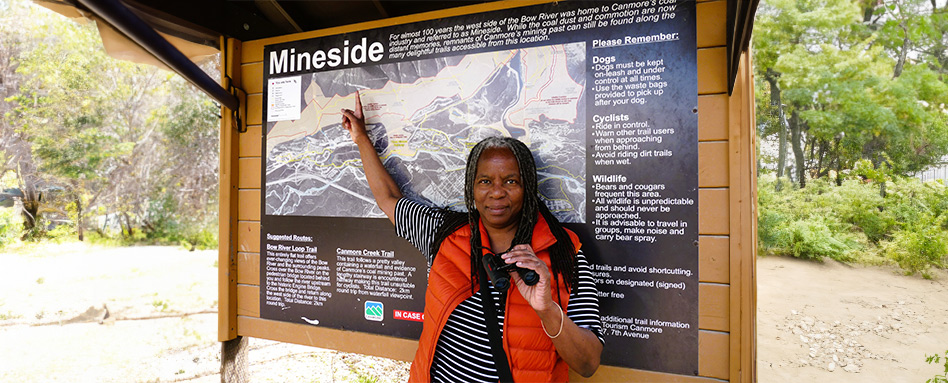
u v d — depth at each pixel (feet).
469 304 4.83
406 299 7.07
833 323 21.16
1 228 30.81
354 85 7.35
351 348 7.34
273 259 7.85
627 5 6.09
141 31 5.46
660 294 5.97
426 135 6.96
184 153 36.35
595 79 6.22
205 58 9.59
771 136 35.14
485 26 6.69
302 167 7.66
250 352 15.28
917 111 30.14
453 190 6.81
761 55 34.50
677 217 5.90
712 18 5.80
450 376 4.75
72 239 34.09
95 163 34.60
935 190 28.37
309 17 7.77
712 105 5.80
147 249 34.45
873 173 30.96
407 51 7.07
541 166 6.40
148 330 17.70
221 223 8.06
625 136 6.08
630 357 6.08
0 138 31.96
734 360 5.65
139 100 35.65
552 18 6.39
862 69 31.65
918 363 17.38
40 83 32.53
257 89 7.98
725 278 5.74
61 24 32.42
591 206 6.20
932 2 30.27
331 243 7.47
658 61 5.98
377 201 6.82
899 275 26.45
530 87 6.48
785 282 26.58
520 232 4.91
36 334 17.11
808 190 32.68
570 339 4.09
